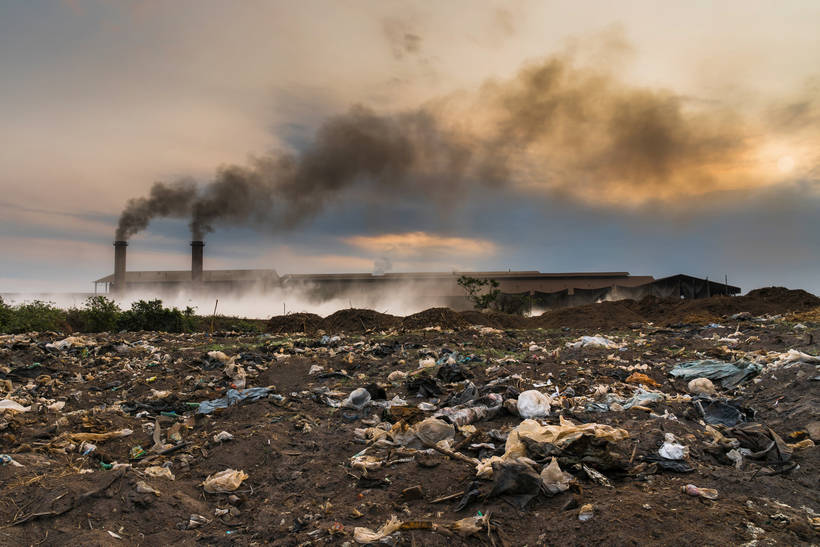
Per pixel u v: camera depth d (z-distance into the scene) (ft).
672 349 37.35
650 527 12.79
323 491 16.72
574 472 16.07
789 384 23.97
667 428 19.70
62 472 17.38
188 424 24.14
